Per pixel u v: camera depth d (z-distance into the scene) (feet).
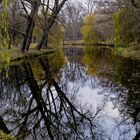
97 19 208.03
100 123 34.99
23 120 35.09
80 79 64.13
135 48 102.73
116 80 58.54
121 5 99.55
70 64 95.50
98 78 63.98
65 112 39.50
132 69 70.18
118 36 116.67
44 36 120.06
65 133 31.30
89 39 241.76
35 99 45.70
